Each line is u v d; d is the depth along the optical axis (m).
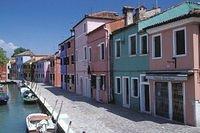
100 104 26.98
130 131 15.49
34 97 38.09
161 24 17.78
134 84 22.80
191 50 15.88
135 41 22.20
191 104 16.08
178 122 17.17
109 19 34.09
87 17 33.75
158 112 19.34
